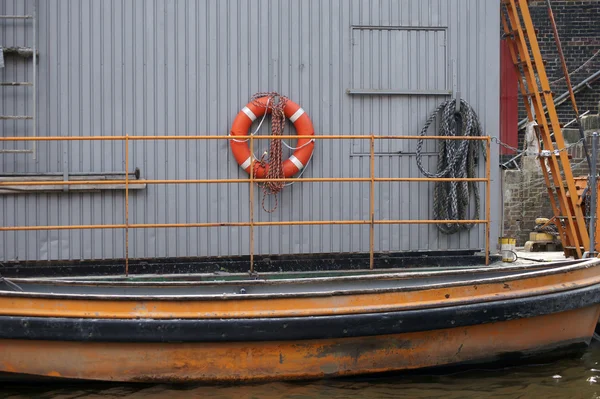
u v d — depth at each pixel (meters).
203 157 8.13
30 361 6.31
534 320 7.03
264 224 7.49
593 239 8.00
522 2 9.04
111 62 7.99
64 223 7.93
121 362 6.36
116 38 7.99
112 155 8.01
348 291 6.46
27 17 7.78
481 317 6.69
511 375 6.97
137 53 8.02
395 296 6.55
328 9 8.27
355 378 6.74
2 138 7.19
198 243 8.12
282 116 8.10
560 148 9.02
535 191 12.26
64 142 7.94
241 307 6.35
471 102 8.48
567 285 7.02
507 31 9.55
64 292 7.03
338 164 8.31
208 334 6.30
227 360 6.46
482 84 8.50
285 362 6.54
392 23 8.36
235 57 8.15
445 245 8.47
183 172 8.11
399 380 6.82
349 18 8.30
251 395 6.34
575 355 7.43
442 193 8.37
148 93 8.04
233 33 8.14
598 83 14.28
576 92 14.33
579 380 6.79
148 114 8.05
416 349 6.74
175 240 8.08
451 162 8.25
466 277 7.28
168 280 7.80
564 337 7.23
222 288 7.01
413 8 8.38
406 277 7.14
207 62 8.12
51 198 7.91
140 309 6.27
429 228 8.43
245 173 8.21
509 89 10.22
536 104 9.16
